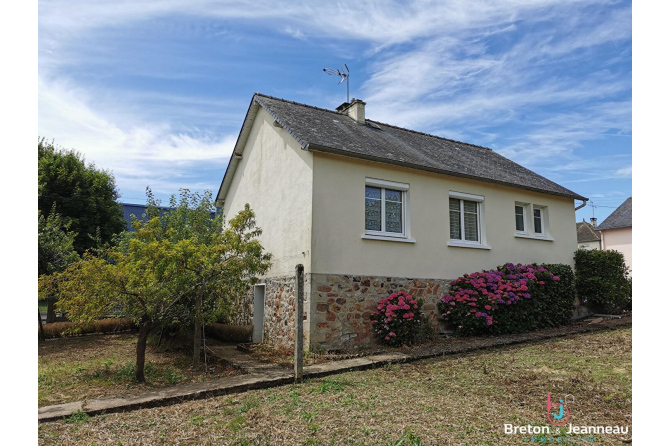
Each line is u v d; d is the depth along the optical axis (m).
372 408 5.20
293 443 4.23
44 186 21.70
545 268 12.51
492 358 7.93
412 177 10.73
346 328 9.20
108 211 23.66
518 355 8.13
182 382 7.32
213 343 11.48
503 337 10.14
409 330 9.55
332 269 9.21
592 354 7.92
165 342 10.75
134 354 10.11
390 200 10.52
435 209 11.06
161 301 7.58
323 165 9.41
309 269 8.98
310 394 5.95
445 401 5.44
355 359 8.00
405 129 15.34
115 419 5.20
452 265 11.23
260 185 12.05
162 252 7.16
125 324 14.28
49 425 4.97
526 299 11.21
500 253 12.30
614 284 13.51
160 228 9.07
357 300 9.45
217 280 8.08
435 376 6.77
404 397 5.64
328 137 10.06
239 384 6.42
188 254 7.58
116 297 7.32
